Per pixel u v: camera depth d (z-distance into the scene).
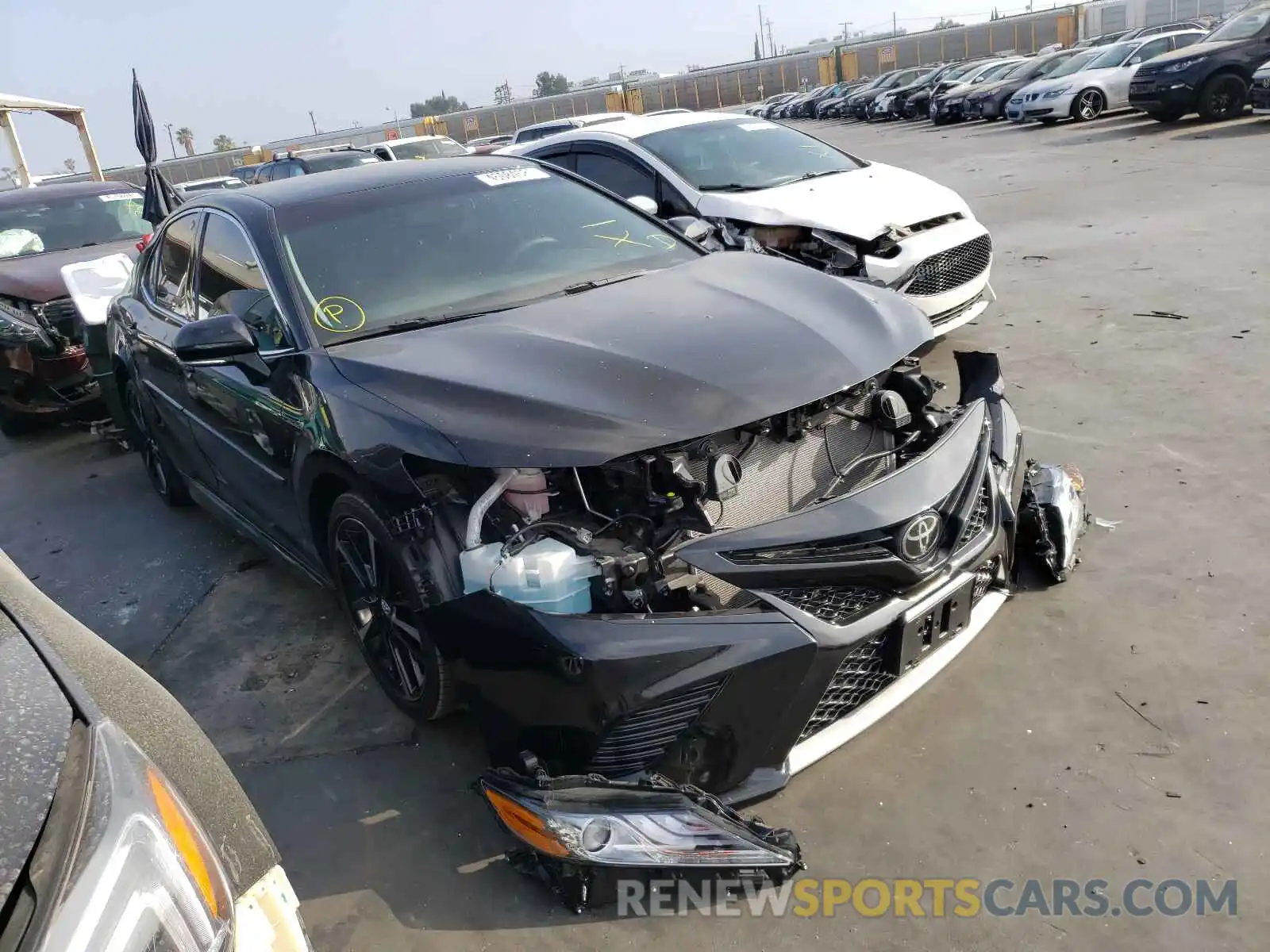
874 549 2.44
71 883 1.20
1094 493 4.07
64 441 7.14
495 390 2.58
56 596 4.47
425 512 2.57
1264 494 3.87
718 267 3.54
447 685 2.77
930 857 2.37
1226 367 5.26
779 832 2.23
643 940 2.23
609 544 2.38
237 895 1.57
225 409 3.68
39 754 1.38
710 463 2.45
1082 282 7.45
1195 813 2.40
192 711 3.38
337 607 4.00
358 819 2.75
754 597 2.32
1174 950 2.06
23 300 6.73
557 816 2.17
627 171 7.52
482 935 2.30
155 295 4.64
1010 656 3.09
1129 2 54.81
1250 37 15.87
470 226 3.68
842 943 2.16
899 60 60.94
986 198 12.25
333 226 3.57
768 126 8.05
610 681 2.19
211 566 4.59
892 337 2.92
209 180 20.11
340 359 2.98
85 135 14.73
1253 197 9.62
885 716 2.55
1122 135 16.66
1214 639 3.03
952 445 2.72
